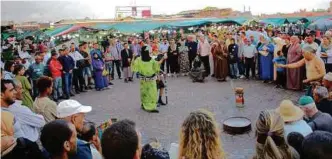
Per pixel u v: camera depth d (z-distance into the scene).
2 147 3.48
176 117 9.47
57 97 12.29
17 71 9.23
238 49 14.77
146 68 9.98
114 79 16.44
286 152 2.91
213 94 12.12
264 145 2.91
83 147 3.22
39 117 4.55
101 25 25.03
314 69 8.02
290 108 4.50
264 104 10.47
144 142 7.61
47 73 11.95
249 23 24.08
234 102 10.82
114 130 2.40
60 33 24.84
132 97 12.23
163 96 12.12
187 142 2.91
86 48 14.24
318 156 2.49
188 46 16.38
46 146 2.88
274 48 12.97
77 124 4.07
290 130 4.33
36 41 25.34
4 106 4.47
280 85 12.63
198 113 3.01
